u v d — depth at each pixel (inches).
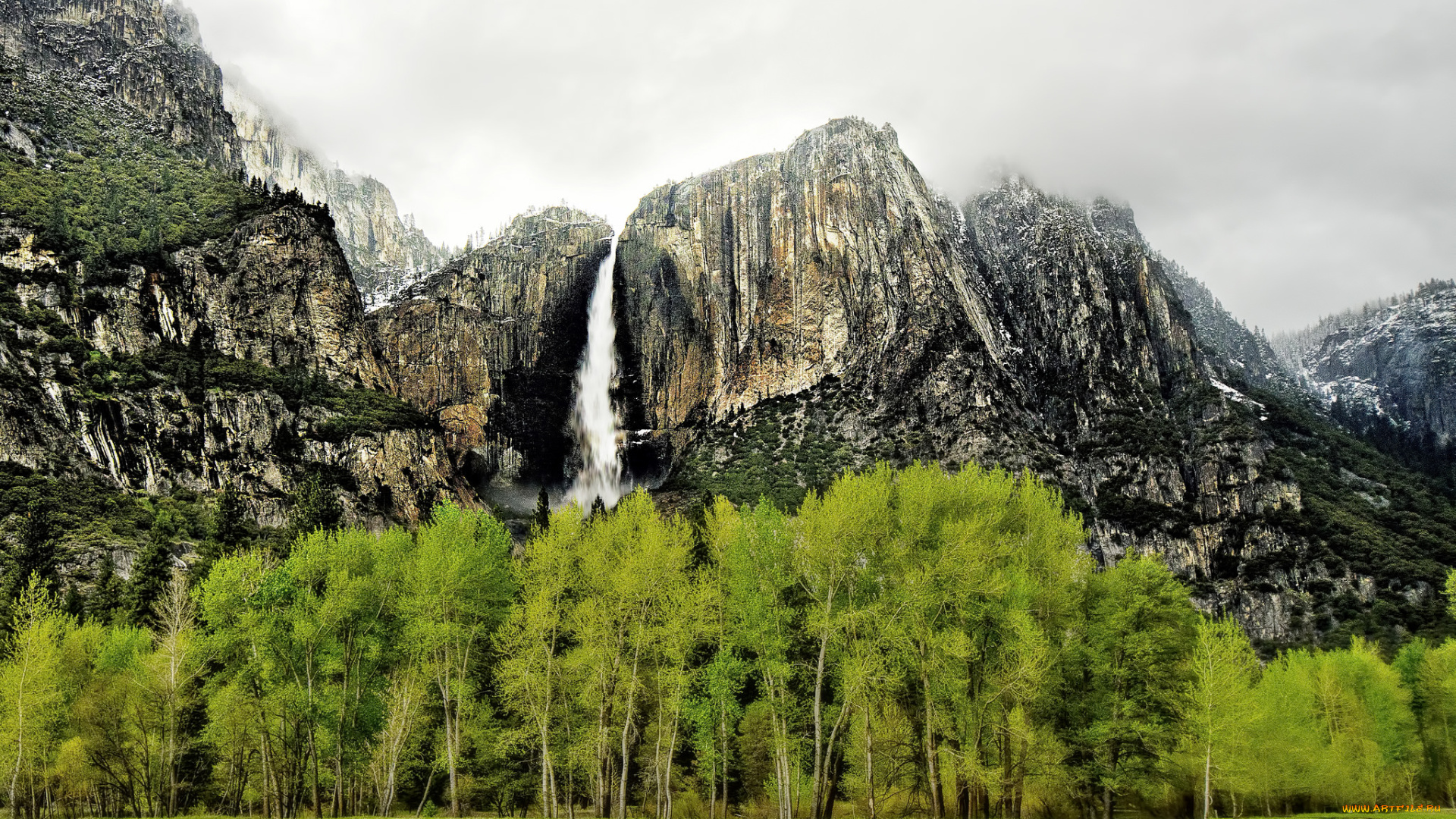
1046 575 2071.9
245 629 2038.6
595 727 2096.5
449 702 2142.0
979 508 2079.2
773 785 2319.1
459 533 2258.9
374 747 2177.7
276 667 2036.2
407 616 2062.0
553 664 2053.4
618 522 2245.3
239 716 2044.8
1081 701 2118.6
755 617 1964.8
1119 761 2053.4
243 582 2087.8
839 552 1920.5
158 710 2295.8
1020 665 1879.9
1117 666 2095.2
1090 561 2203.5
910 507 1990.7
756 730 2320.4
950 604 1955.0
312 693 2009.1
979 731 1959.9
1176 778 2181.3
